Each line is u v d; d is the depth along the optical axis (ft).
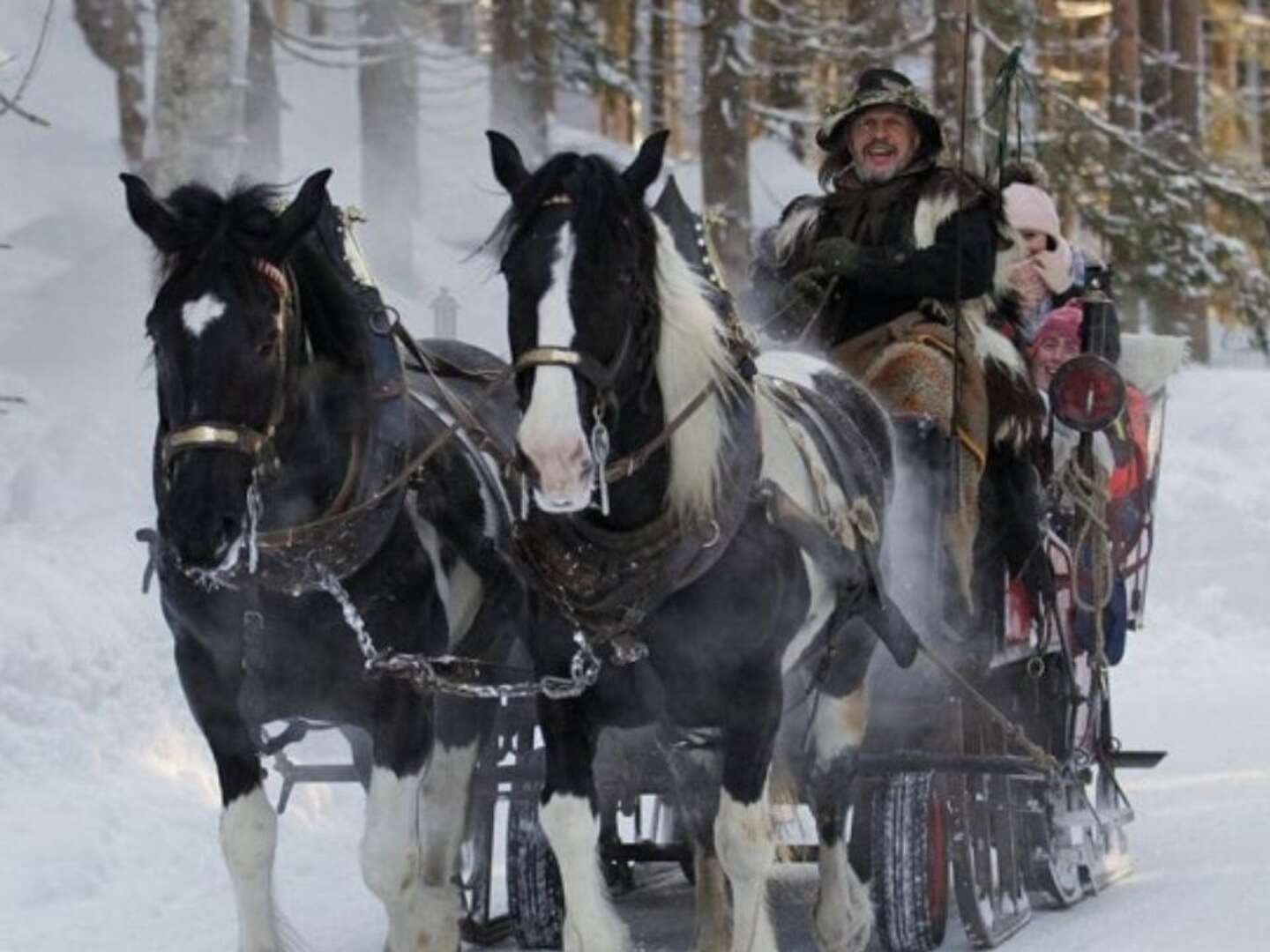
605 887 33.40
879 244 40.45
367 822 33.53
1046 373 45.37
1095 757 44.73
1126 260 117.70
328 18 171.22
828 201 41.32
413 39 125.80
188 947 38.75
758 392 33.99
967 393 40.27
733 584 32.09
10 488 64.95
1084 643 44.75
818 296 41.19
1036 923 40.70
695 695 32.48
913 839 36.96
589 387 29.86
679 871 44.47
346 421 33.37
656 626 32.07
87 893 42.63
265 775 35.40
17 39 146.72
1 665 48.96
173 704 52.90
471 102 157.48
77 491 65.46
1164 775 58.44
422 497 34.91
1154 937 38.63
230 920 40.91
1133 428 46.26
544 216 30.04
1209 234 119.85
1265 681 76.33
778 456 33.96
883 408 39.32
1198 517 90.89
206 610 33.06
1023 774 38.04
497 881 45.37
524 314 29.71
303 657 33.68
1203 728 66.18
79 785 48.03
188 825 47.65
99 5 148.36
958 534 39.70
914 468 39.78
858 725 37.17
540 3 121.08
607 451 30.19
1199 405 108.47
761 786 32.40
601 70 123.95
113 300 84.74
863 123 40.93
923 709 39.47
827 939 36.88
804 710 37.17
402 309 95.30
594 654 31.60
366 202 123.24
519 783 38.34
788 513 32.91
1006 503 41.70
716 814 34.55
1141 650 82.12
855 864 37.99
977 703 40.04
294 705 34.01
